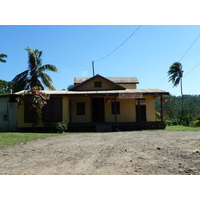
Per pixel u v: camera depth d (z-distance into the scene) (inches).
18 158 270.8
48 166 227.8
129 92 727.1
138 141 399.9
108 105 823.1
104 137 483.2
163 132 581.9
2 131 668.1
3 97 682.8
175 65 2150.6
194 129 671.1
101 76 868.6
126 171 201.3
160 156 260.2
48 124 673.0
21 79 1254.3
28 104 645.3
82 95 713.0
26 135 514.0
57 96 711.7
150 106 815.7
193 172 194.1
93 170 208.4
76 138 472.7
